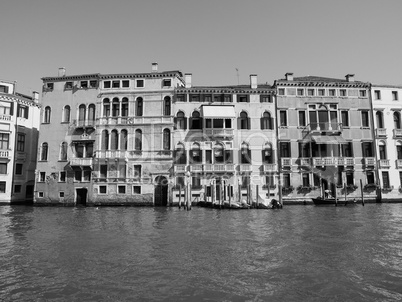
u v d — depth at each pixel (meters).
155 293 7.76
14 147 32.84
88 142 31.31
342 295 7.58
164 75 31.38
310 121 31.33
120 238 13.92
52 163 31.48
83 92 32.06
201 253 11.32
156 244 12.74
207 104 30.89
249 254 11.14
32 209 27.69
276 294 7.66
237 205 26.30
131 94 31.44
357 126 31.42
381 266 9.62
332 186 30.55
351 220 18.98
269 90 31.19
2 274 9.09
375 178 30.88
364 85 31.81
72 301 7.32
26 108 34.62
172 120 30.70
